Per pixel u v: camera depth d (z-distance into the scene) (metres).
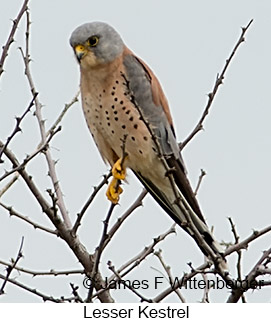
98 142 10.62
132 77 10.25
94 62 10.01
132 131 10.17
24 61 9.22
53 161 9.33
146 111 10.31
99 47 9.97
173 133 10.66
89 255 8.84
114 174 9.95
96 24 10.09
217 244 9.09
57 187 9.24
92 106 10.30
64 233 8.81
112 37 10.13
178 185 10.19
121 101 10.14
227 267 7.84
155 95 10.44
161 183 10.31
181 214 9.86
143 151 10.18
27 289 7.89
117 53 10.19
